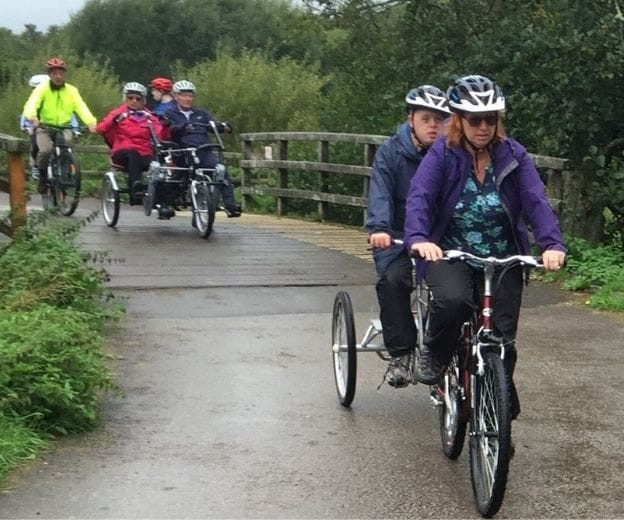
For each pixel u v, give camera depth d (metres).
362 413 5.75
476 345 4.45
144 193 12.18
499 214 4.62
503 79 11.52
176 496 4.47
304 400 5.97
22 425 5.02
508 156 4.57
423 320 5.14
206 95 24.52
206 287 9.03
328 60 16.83
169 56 44.69
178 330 7.56
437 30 14.59
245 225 13.51
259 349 7.11
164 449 5.06
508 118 11.33
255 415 5.66
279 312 8.23
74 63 26.03
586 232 10.84
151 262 10.07
